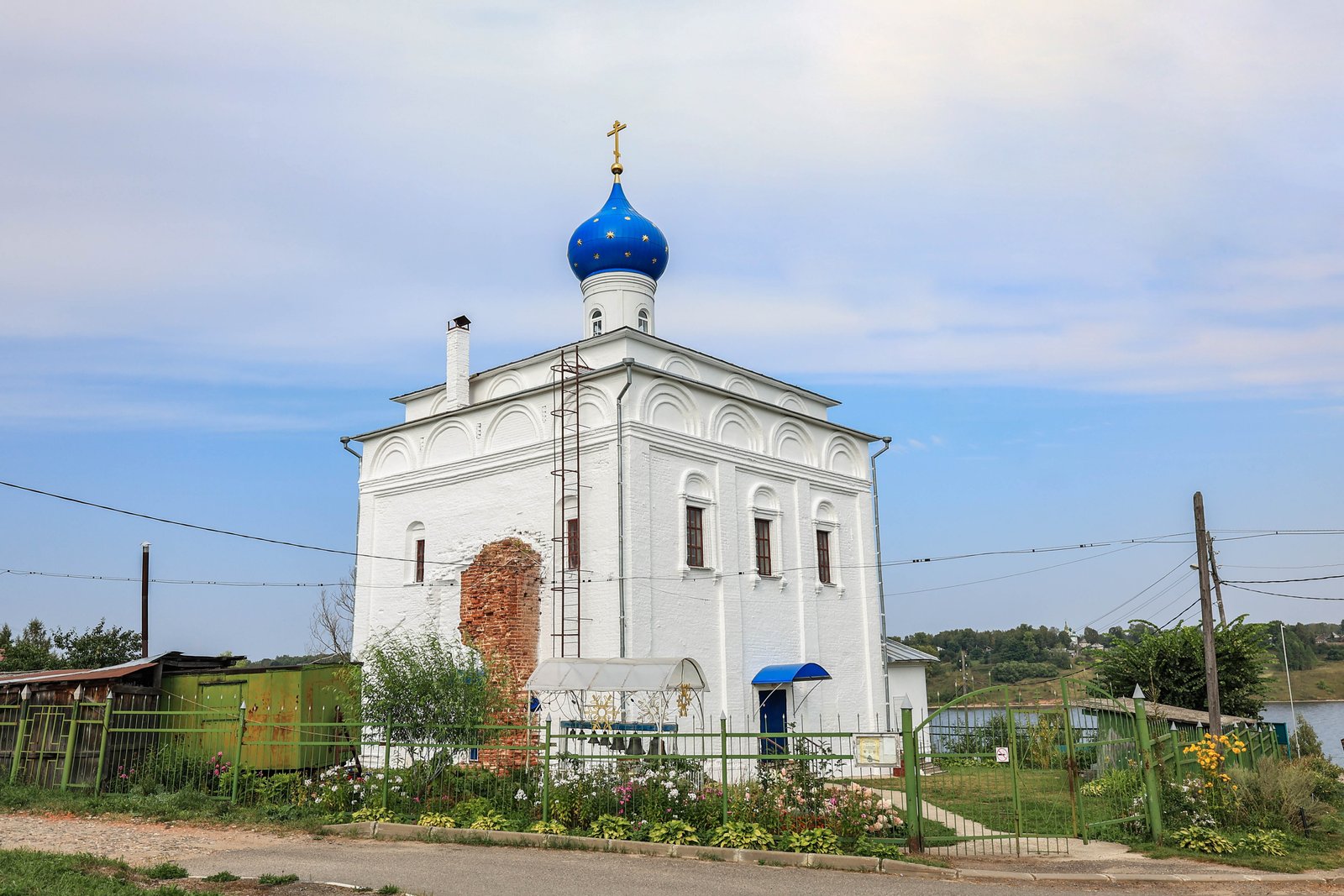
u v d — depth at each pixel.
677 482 23.64
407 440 27.66
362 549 27.80
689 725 22.27
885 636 29.66
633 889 10.70
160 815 15.77
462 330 27.56
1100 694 15.66
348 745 16.86
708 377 26.67
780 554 26.31
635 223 28.59
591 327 28.67
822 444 29.09
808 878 11.44
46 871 10.73
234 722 18.23
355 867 11.94
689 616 23.11
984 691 14.12
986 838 13.77
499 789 15.35
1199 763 17.09
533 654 22.66
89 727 18.52
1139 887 11.58
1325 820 15.92
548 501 23.61
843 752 26.69
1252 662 30.64
